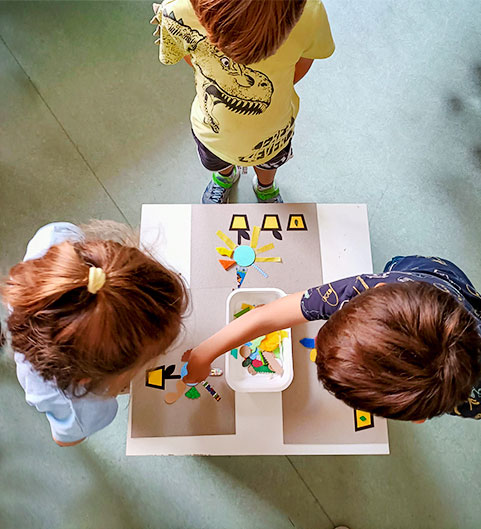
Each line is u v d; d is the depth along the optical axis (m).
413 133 1.77
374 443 1.06
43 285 0.66
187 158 1.72
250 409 1.06
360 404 0.72
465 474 1.52
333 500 1.50
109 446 1.51
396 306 0.69
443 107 1.79
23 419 1.53
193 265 1.14
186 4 0.91
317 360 0.77
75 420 0.98
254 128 1.11
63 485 1.50
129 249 0.75
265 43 0.83
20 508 1.48
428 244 1.69
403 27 1.85
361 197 1.72
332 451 1.05
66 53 1.77
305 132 1.76
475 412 0.94
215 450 1.05
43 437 1.52
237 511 1.50
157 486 1.50
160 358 1.07
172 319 0.77
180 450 1.05
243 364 1.06
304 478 1.51
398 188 1.73
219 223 1.17
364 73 1.81
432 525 1.50
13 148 1.70
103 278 0.66
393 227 1.70
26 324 0.69
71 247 0.71
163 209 1.17
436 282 0.88
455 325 0.69
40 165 1.69
